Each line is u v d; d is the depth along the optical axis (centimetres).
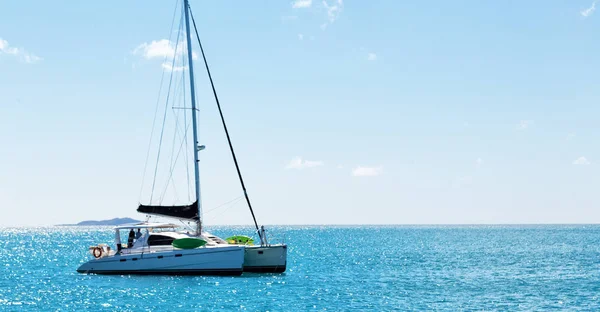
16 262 7288
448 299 3762
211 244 4397
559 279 4934
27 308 3475
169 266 4334
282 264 4594
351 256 8175
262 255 4556
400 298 3800
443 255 8369
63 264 6912
